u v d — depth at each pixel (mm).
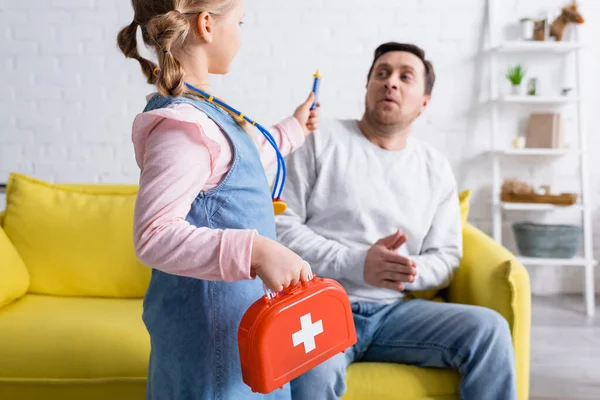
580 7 3086
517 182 3000
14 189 1827
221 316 917
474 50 3051
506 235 3184
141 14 948
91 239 1758
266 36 2996
